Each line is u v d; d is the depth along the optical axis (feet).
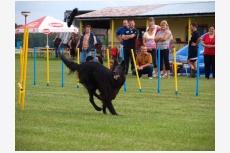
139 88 46.85
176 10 110.11
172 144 24.75
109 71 33.60
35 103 37.86
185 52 71.61
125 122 30.19
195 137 26.32
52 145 24.30
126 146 24.22
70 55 110.93
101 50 114.11
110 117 32.09
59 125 28.96
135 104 38.24
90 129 27.89
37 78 61.52
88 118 31.45
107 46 125.49
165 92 46.39
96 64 34.76
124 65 33.50
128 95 43.88
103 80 33.47
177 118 31.96
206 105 38.06
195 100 40.91
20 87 34.40
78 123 29.60
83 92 45.70
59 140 25.29
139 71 62.28
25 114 32.53
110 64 47.80
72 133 26.81
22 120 30.40
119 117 32.14
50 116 31.94
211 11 102.83
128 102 39.29
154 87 50.96
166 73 64.80
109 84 33.22
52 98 41.04
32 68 82.38
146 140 25.46
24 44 33.71
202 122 30.58
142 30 123.75
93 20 127.65
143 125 29.25
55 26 94.38
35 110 34.37
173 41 117.70
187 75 68.18
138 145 24.43
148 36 63.41
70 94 43.98
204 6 109.09
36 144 24.48
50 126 28.68
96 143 24.72
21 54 35.99
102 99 33.50
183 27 116.06
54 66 89.20
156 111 34.83
